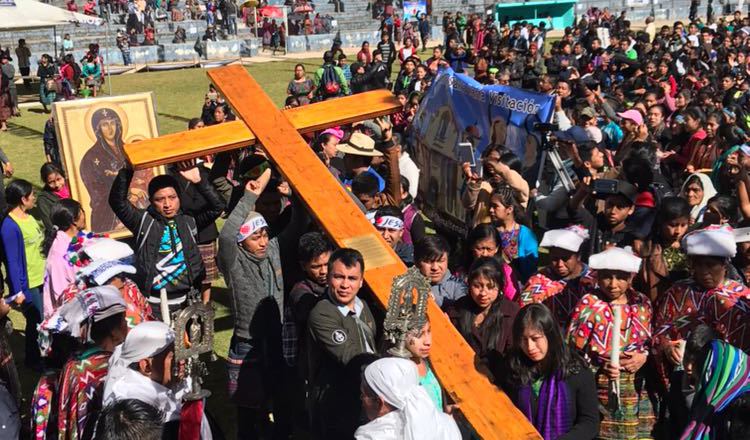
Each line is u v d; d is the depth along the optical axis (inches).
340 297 204.8
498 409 182.7
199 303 172.7
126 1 1787.6
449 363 190.2
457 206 399.5
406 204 327.6
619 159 435.8
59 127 439.5
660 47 917.2
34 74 1464.1
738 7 2161.7
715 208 284.8
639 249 260.5
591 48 856.9
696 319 220.1
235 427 278.2
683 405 206.4
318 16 1859.0
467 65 957.2
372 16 2048.5
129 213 276.1
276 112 235.5
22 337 361.7
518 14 1855.3
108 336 202.8
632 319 214.5
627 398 213.5
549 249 241.4
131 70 1501.0
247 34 1850.4
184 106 1052.5
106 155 447.8
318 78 824.9
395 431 157.9
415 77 747.4
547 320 191.3
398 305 177.9
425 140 440.1
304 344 226.8
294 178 217.2
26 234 321.4
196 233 284.4
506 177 315.0
